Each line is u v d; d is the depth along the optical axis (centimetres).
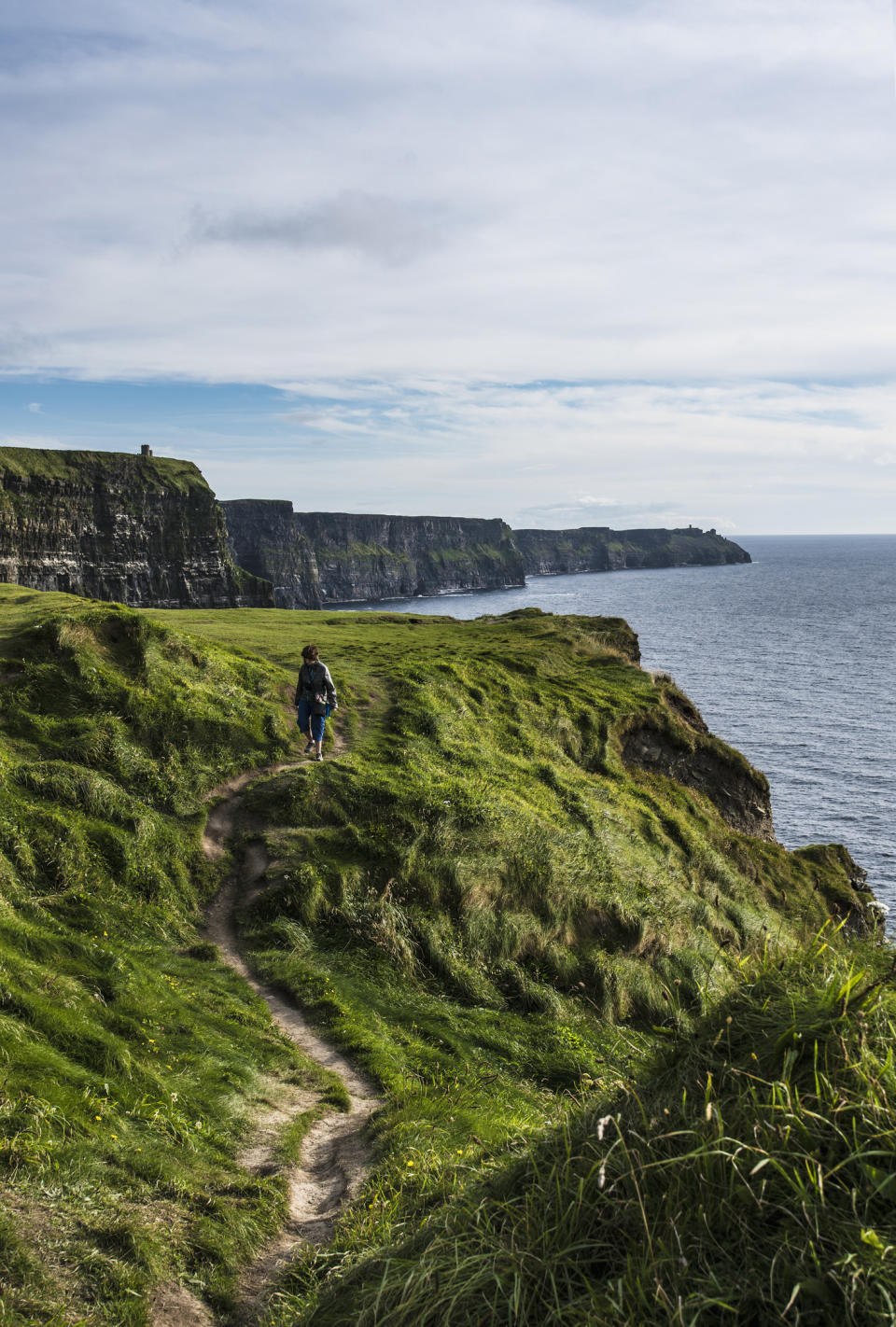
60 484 18450
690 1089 439
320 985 1324
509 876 1706
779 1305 312
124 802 1602
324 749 2133
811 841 4753
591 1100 572
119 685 1947
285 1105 981
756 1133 371
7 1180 624
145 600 19938
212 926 1480
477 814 1852
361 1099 1032
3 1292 518
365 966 1438
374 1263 486
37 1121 713
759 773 3167
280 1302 583
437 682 2731
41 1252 566
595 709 2981
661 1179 394
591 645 3916
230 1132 879
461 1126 893
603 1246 376
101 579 18988
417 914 1572
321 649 3186
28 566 17412
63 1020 914
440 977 1482
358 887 1600
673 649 13012
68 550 18362
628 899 1781
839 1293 310
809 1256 324
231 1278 638
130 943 1302
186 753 1881
